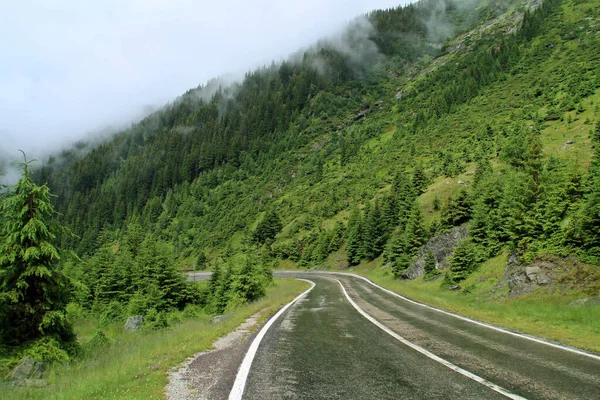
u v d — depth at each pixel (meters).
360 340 8.37
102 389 5.21
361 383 4.98
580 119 70.62
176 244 135.50
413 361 6.21
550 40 156.75
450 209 39.97
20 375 8.73
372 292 26.17
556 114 78.69
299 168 180.50
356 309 15.61
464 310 14.44
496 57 174.25
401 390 4.65
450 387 4.74
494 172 57.41
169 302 28.44
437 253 37.56
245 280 26.69
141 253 34.81
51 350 10.23
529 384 4.84
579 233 17.06
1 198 10.86
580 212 17.72
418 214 46.47
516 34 186.38
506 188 32.38
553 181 27.95
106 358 9.37
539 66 138.62
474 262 27.88
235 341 8.76
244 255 30.34
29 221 10.60
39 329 10.33
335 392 4.61
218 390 4.79
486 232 29.30
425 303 17.66
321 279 51.25
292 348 7.61
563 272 16.59
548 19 178.50
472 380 5.04
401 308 15.56
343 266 66.88
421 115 150.75
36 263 10.66
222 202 174.12
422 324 10.72
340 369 5.78
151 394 4.75
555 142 64.31
